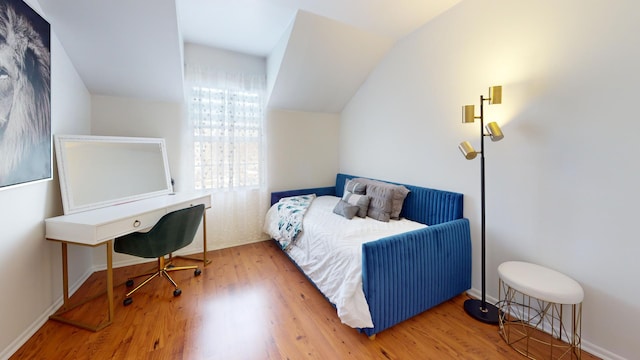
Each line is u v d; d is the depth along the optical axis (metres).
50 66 1.79
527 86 1.79
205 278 2.48
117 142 2.36
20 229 1.57
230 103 3.13
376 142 3.21
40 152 1.68
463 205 2.22
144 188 2.55
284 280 2.46
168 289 2.26
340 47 2.77
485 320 1.83
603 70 1.46
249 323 1.83
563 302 1.38
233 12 2.34
